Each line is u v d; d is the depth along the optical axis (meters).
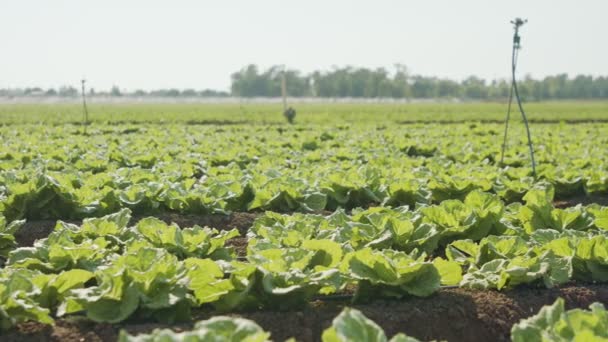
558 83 175.75
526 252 6.59
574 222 8.02
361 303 5.86
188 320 5.39
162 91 165.50
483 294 6.07
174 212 10.07
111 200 9.66
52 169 13.23
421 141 21.83
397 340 3.60
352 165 14.06
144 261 5.59
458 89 167.00
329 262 6.05
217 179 11.32
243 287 5.49
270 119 44.09
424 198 10.51
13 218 9.41
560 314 4.14
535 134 26.16
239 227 9.52
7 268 6.13
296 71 163.25
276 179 10.62
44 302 5.48
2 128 28.34
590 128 31.50
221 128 31.19
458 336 5.64
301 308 5.66
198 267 5.61
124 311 5.13
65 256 6.32
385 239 6.82
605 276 6.40
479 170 13.09
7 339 4.99
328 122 41.16
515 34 12.24
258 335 3.63
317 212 10.35
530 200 8.17
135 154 16.44
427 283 5.84
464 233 7.76
